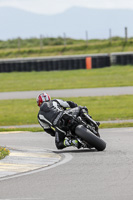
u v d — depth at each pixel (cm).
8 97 11225
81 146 4238
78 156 4000
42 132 6150
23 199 2644
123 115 7644
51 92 11675
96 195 2662
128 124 6488
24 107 9375
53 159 3891
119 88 12081
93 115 7769
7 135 5925
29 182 3050
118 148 4359
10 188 2903
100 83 13712
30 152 4278
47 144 4941
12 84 14750
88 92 11325
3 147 4497
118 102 9350
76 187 2873
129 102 9300
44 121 4331
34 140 5312
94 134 4162
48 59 19150
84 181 3027
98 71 17700
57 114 4238
